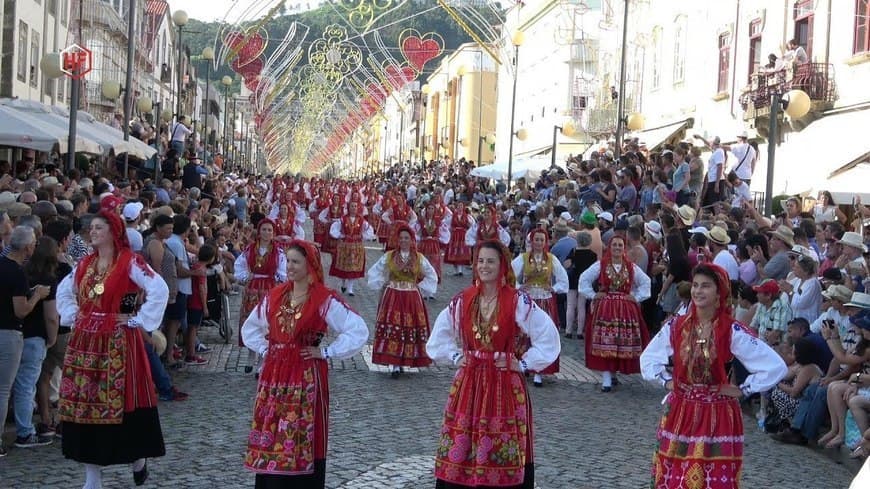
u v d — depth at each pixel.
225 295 14.43
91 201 13.59
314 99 43.91
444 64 69.88
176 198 16.77
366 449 8.91
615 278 12.34
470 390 6.42
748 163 20.48
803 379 10.31
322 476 6.71
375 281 12.43
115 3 44.75
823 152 20.77
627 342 12.24
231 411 10.26
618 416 10.95
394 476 8.08
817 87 21.75
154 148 28.17
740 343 6.24
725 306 6.32
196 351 13.44
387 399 11.16
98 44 39.28
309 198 39.25
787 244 12.73
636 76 34.03
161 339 10.50
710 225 15.32
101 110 39.72
